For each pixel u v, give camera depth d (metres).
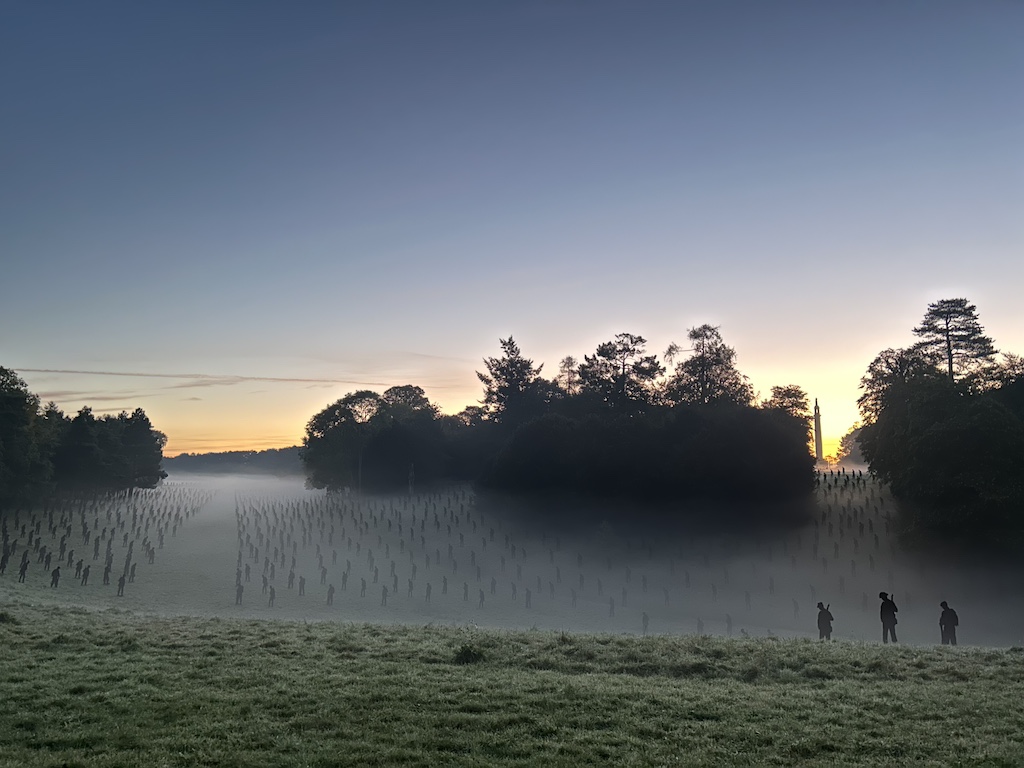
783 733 17.64
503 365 159.12
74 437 125.62
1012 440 68.19
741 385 135.12
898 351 113.00
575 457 108.81
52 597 54.22
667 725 18.17
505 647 27.39
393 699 19.62
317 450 162.75
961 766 15.57
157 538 89.25
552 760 15.50
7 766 14.30
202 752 15.47
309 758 15.25
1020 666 25.55
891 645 30.66
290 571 67.50
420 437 140.50
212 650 25.81
